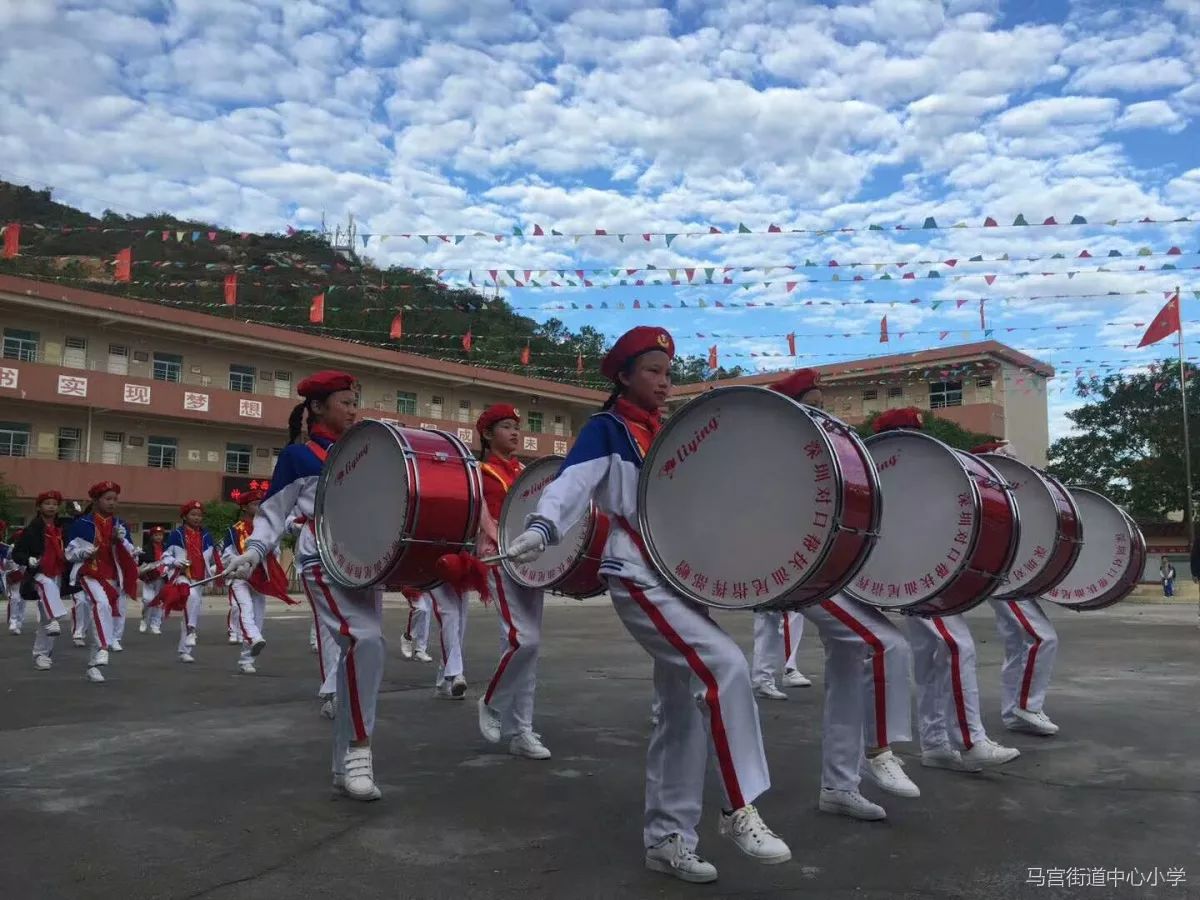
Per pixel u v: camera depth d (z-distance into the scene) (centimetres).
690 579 316
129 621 1590
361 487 410
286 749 519
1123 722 597
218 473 3011
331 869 324
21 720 613
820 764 488
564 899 297
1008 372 3241
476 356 3572
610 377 359
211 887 306
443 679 702
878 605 432
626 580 324
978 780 452
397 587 411
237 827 372
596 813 396
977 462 448
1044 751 512
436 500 388
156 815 387
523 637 504
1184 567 2811
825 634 400
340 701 421
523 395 3678
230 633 1170
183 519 1038
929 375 3262
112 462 2844
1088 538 614
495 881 313
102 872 319
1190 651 1052
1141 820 385
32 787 432
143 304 2773
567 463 329
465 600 720
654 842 324
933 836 364
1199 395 2806
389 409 3356
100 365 2780
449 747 530
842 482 287
